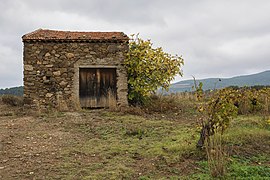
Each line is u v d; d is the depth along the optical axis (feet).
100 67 47.57
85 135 30.35
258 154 22.77
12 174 19.40
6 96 50.19
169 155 22.85
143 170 20.29
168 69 47.70
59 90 46.57
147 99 48.70
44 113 41.37
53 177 18.86
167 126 33.73
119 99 47.29
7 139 27.68
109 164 21.38
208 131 22.82
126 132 30.55
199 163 20.90
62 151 24.50
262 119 33.63
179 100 53.67
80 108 44.55
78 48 47.26
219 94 22.88
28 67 46.19
